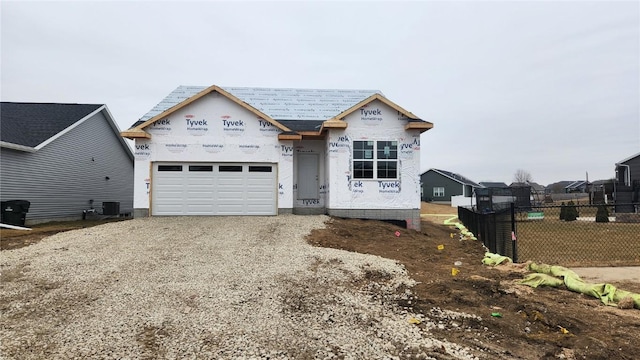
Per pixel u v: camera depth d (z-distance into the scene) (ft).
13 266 26.91
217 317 18.22
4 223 50.52
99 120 76.18
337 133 50.24
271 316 18.45
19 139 57.57
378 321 18.22
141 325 17.30
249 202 50.78
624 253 37.47
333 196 49.88
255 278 24.07
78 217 69.51
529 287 23.48
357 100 65.36
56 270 25.73
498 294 22.15
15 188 55.26
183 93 62.85
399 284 23.97
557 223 69.97
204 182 50.34
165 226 41.34
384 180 50.42
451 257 33.37
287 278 24.25
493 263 30.04
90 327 17.07
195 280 23.66
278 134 51.13
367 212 50.16
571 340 16.06
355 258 29.68
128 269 25.94
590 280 25.34
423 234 46.83
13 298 20.74
